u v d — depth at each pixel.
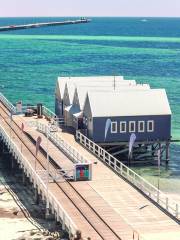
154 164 127.38
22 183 110.88
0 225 88.00
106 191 91.12
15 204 98.44
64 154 112.50
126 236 74.50
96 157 110.88
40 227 86.81
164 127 125.88
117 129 123.62
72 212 82.88
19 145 119.00
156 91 128.88
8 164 124.12
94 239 73.88
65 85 142.75
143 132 125.00
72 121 133.88
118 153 125.31
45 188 89.75
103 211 82.94
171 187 110.94
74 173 96.06
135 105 125.44
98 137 122.94
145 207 84.56
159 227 77.50
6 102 159.50
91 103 124.06
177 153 134.62
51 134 123.88
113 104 124.69
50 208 88.88
